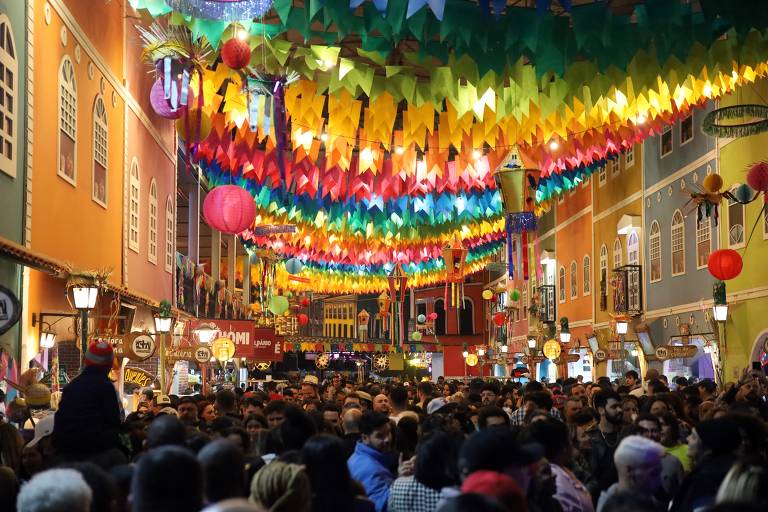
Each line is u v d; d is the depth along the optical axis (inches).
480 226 989.8
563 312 1711.4
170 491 142.3
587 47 506.3
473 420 441.7
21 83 502.0
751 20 481.7
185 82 491.8
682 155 1133.7
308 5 483.8
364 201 776.3
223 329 1000.2
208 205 498.0
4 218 471.2
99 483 171.9
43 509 141.4
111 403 285.7
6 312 400.2
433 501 228.7
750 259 948.0
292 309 1948.8
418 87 547.5
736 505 106.3
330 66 526.0
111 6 725.3
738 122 954.1
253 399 451.8
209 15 419.5
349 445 317.7
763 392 557.3
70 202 602.9
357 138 627.2
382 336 2792.8
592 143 685.9
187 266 1140.5
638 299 1289.4
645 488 207.0
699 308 1074.7
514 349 2118.6
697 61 562.9
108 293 709.9
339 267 1477.6
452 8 478.9
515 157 673.0
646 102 613.0
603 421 386.6
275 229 966.4
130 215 793.6
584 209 1577.3
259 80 528.4
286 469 167.8
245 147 629.6
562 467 255.4
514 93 574.9
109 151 717.3
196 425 418.0
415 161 673.6
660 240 1211.9
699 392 544.7
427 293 2743.6
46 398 433.1
